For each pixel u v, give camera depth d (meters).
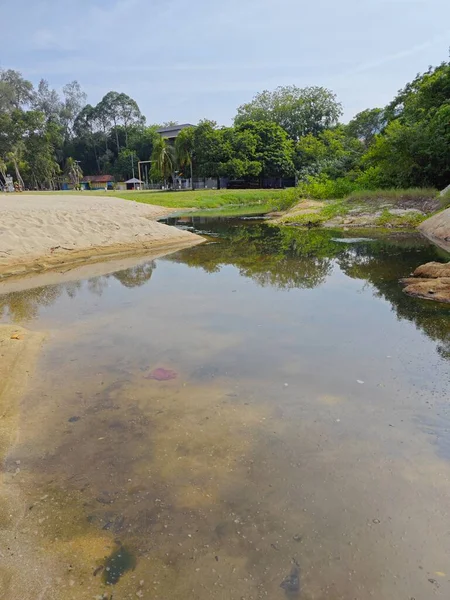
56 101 85.56
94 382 3.71
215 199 32.72
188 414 3.16
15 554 1.95
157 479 2.45
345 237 13.83
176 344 4.64
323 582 1.82
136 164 73.75
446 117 19.41
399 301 6.23
